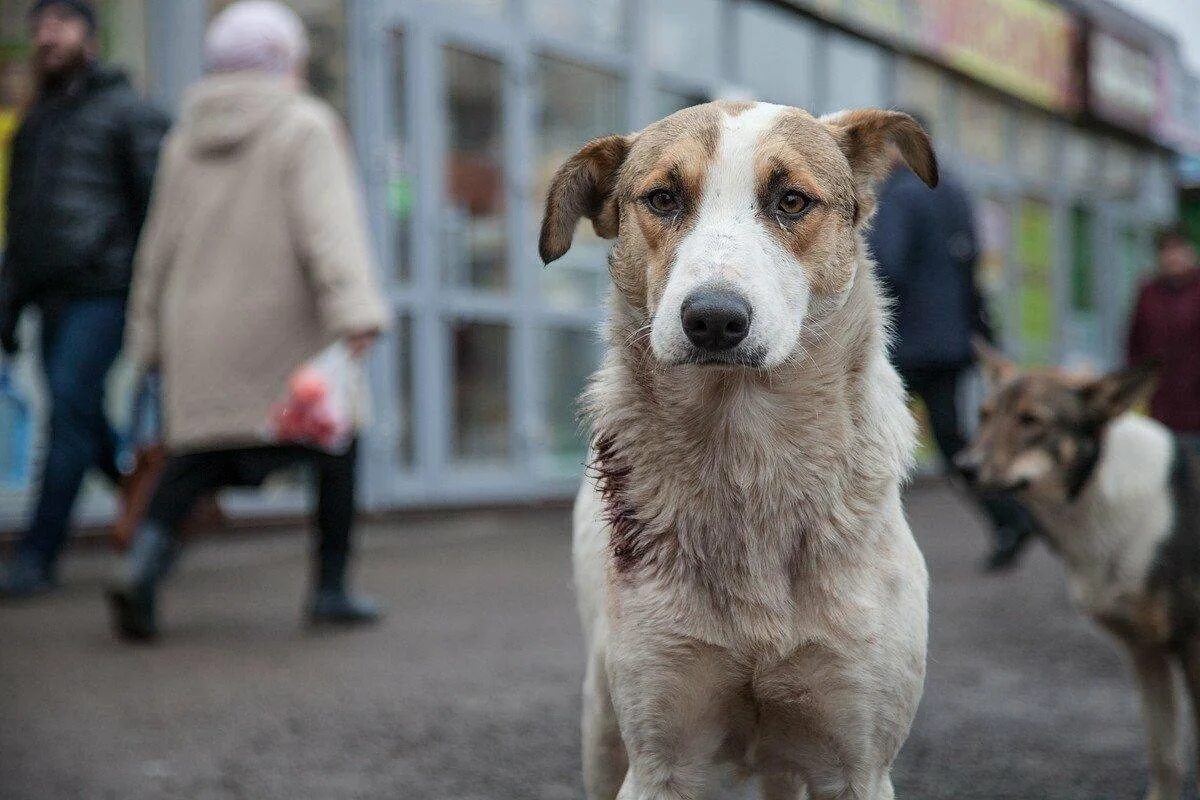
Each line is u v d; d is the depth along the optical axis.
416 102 9.93
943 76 16.02
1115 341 20.59
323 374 5.66
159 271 5.96
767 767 2.92
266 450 5.81
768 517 2.70
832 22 13.71
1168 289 9.95
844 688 2.70
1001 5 16.78
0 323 6.82
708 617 2.70
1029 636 6.01
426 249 9.98
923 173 3.25
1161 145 21.84
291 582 7.18
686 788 2.81
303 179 5.76
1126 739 4.42
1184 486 4.16
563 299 11.23
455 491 10.18
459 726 4.46
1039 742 4.37
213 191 5.82
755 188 2.85
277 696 4.79
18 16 8.16
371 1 9.57
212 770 3.98
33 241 6.61
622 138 3.19
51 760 4.05
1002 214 17.41
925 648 2.86
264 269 5.74
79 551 8.07
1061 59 18.30
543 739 4.32
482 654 5.50
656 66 11.89
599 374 2.99
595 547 3.10
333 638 5.76
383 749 4.20
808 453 2.71
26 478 8.05
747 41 12.90
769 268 2.74
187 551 8.22
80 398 6.59
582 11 11.27
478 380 10.47
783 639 2.68
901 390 2.97
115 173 6.69
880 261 7.48
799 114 3.02
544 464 10.99
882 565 2.74
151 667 5.19
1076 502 4.26
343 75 9.55
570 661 5.39
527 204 10.82
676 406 2.75
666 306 2.69
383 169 9.66
